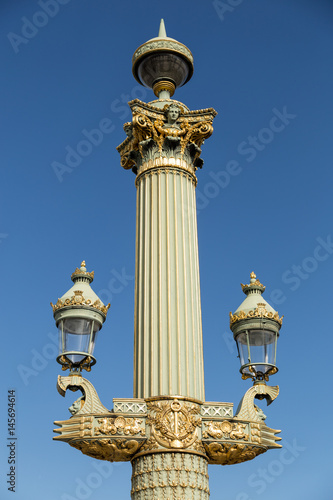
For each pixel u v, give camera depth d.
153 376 8.83
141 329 9.26
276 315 9.62
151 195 10.09
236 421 8.73
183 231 9.83
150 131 10.28
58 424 8.41
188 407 8.56
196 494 8.17
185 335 9.09
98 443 8.29
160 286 9.37
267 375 9.40
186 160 10.42
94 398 8.56
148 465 8.25
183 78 11.44
